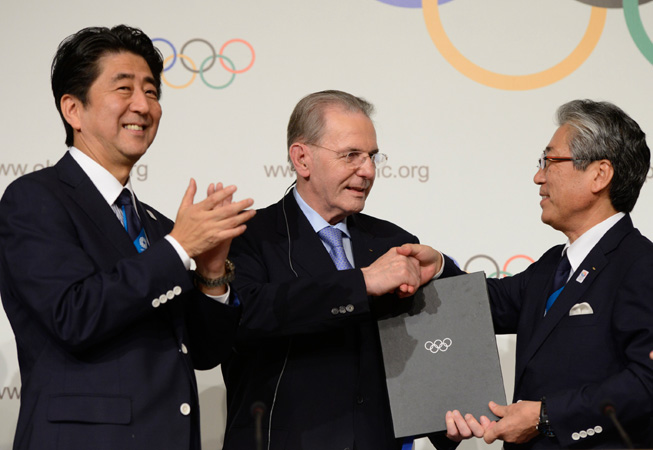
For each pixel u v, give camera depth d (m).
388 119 7.87
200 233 4.58
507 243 7.79
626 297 5.26
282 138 7.79
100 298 4.41
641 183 5.77
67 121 5.19
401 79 7.92
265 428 5.42
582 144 5.68
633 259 5.39
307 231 5.86
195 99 7.77
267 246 5.82
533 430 5.27
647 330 5.08
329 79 7.89
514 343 7.88
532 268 6.20
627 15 8.05
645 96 7.96
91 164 5.04
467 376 5.55
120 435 4.45
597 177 5.66
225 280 4.97
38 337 4.71
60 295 4.42
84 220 4.80
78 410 4.44
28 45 7.70
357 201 5.86
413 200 7.79
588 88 7.98
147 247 5.02
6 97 7.64
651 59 8.00
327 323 5.37
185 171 7.69
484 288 5.71
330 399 5.46
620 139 5.66
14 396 7.38
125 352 4.64
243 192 7.71
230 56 7.84
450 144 7.87
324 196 5.88
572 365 5.36
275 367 5.58
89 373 4.55
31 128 7.63
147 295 4.48
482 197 7.82
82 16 7.76
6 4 7.71
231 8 7.89
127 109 5.08
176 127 7.73
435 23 7.98
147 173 7.66
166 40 7.81
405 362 5.63
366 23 7.96
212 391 7.74
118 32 5.30
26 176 4.87
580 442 5.18
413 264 5.60
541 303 5.78
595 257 5.56
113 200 5.02
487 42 7.98
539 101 7.95
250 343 5.64
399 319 5.73
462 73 7.95
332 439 5.33
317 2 7.96
